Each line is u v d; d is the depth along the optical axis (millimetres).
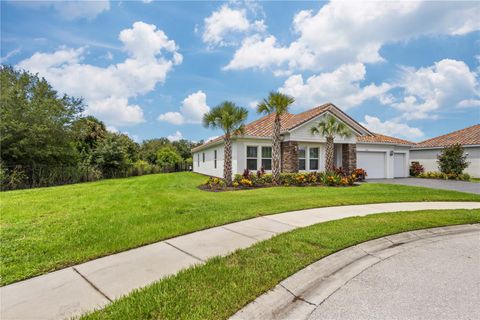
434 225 5684
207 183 13320
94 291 2893
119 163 25516
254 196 9680
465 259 4055
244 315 2473
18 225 5531
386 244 4660
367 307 2695
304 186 13148
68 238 4668
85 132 23234
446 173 19391
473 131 22719
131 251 4117
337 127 15320
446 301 2820
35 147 17609
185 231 5117
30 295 2801
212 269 3365
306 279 3240
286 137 16328
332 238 4625
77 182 19422
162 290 2840
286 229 5383
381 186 13367
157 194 10406
